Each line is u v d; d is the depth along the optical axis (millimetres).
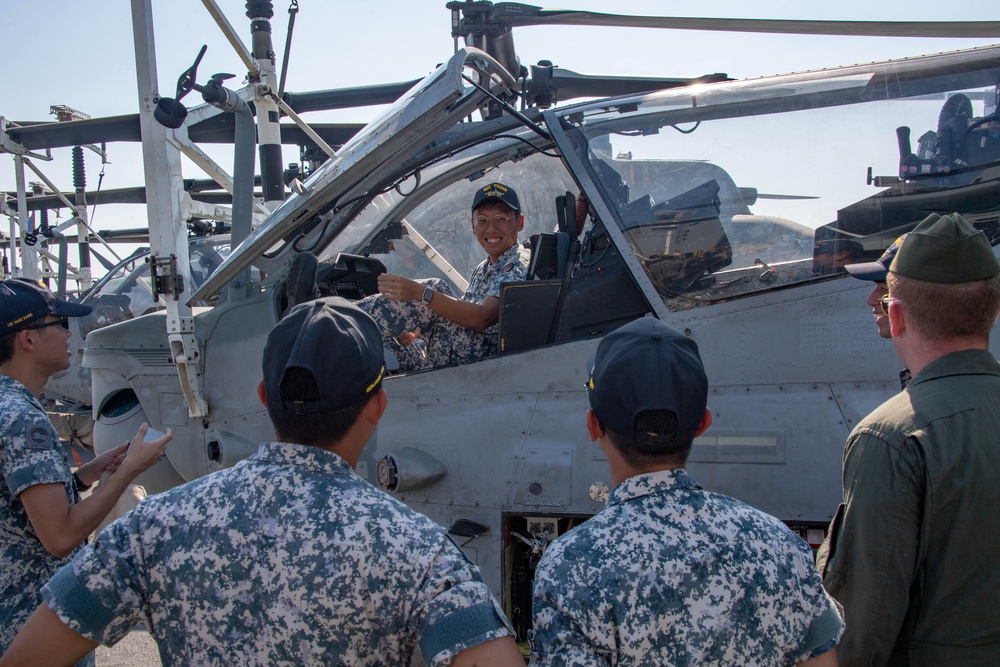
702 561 1189
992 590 1407
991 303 1490
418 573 1152
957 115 2602
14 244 10484
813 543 2301
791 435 2396
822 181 2666
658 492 1268
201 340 3275
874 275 1811
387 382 2867
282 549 1164
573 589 1188
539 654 1191
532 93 4168
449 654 1103
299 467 1249
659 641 1155
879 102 2699
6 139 7918
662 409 1240
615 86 5012
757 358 2518
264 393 1374
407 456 2668
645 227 2732
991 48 2664
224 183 4234
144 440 1889
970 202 2543
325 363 1245
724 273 2641
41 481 1780
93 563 1200
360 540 1166
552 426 2615
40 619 1181
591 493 2264
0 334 1980
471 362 2783
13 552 1871
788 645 1201
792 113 2766
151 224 3191
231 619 1158
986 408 1445
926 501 1422
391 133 2580
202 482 1285
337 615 1143
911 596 1497
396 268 4004
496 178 3846
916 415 1463
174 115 3125
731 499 1306
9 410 1837
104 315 8414
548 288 2791
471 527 2588
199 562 1184
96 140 7477
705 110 2854
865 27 4043
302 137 6438
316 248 3459
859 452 1518
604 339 1379
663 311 2639
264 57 4211
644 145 2836
